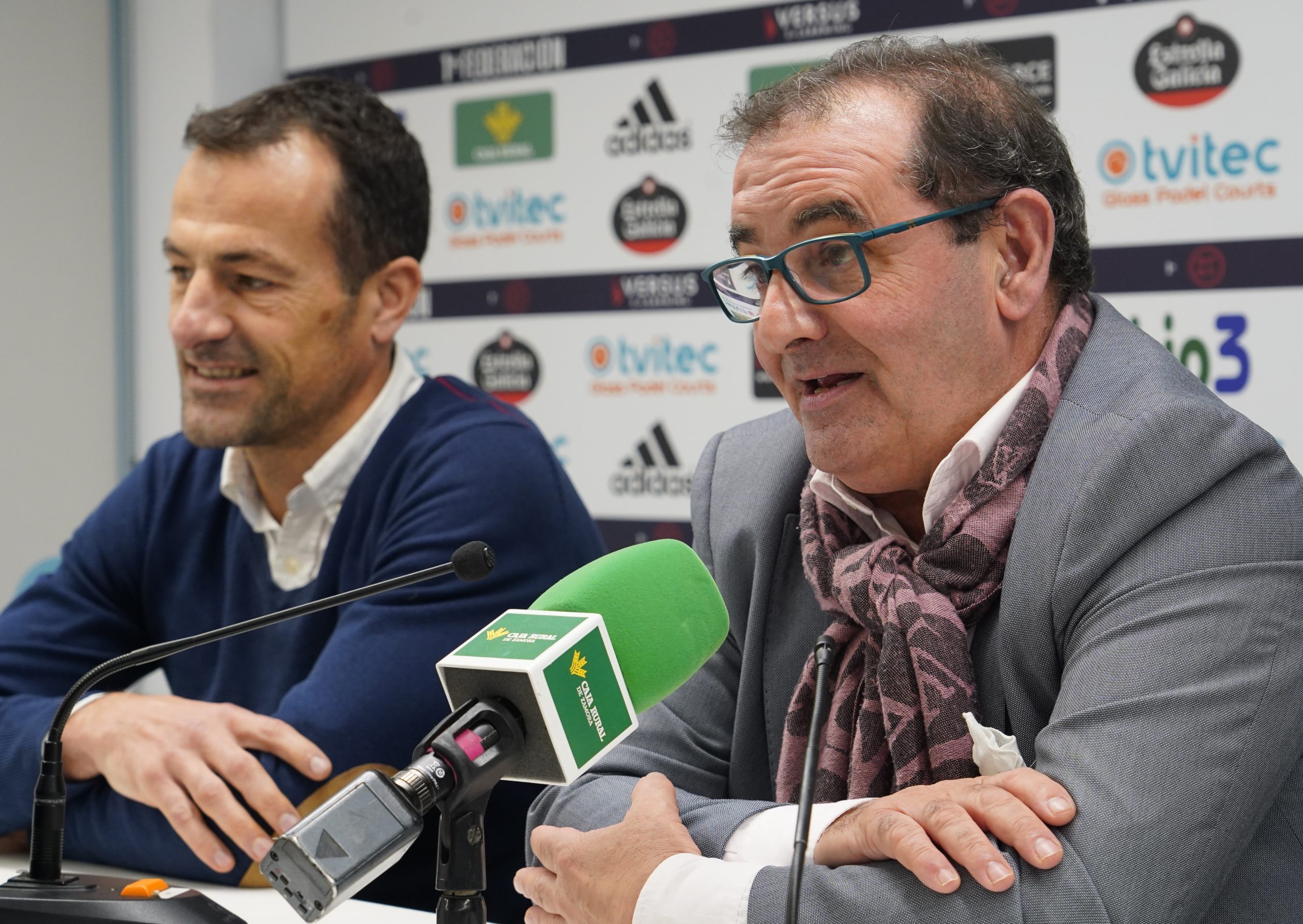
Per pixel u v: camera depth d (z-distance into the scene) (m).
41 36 4.59
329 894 0.95
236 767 1.85
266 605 2.35
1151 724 1.26
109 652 2.47
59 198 4.67
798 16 3.70
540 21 4.16
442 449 2.26
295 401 2.28
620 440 4.08
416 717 2.01
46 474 4.66
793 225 1.53
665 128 3.96
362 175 2.30
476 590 2.14
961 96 1.54
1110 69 3.25
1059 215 1.63
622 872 1.34
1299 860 1.40
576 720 1.12
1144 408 1.45
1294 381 3.10
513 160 4.23
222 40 4.64
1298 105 3.05
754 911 1.24
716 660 1.83
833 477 1.72
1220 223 3.15
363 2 4.53
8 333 4.55
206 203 2.21
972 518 1.53
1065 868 1.18
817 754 1.21
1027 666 1.46
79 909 1.27
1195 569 1.33
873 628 1.61
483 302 4.31
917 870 1.19
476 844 1.08
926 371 1.53
